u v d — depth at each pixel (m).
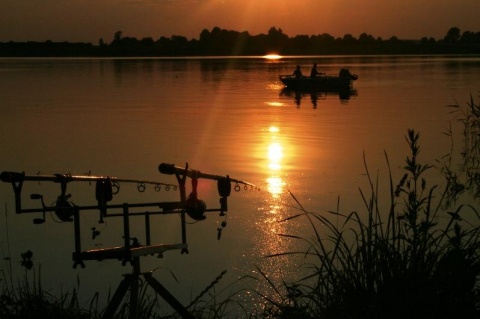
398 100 32.81
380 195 12.01
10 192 12.45
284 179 13.77
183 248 4.84
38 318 5.47
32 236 9.84
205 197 12.31
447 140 18.27
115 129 22.17
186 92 40.84
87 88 44.16
